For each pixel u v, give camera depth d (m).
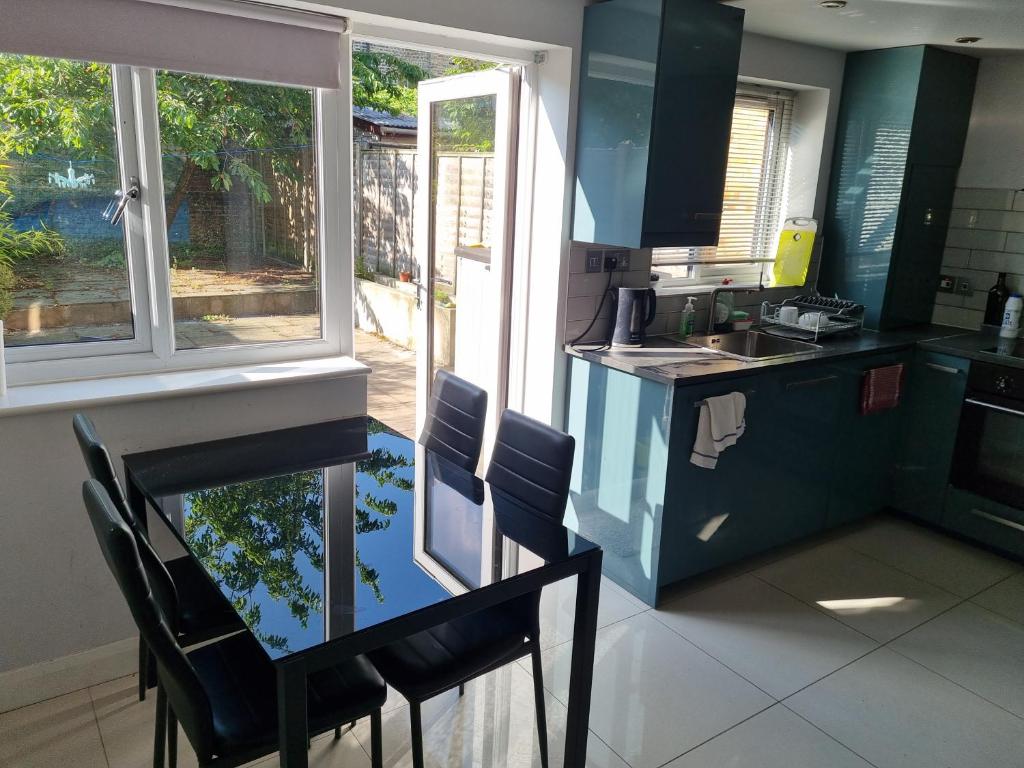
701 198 3.08
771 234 4.22
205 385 2.46
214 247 2.61
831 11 3.02
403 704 2.46
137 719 2.31
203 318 2.65
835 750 2.32
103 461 1.87
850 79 3.91
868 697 2.57
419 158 3.89
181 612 2.05
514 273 3.41
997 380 3.41
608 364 3.09
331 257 2.84
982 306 3.96
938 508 3.73
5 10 2.01
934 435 3.70
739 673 2.67
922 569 3.45
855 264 3.99
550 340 3.31
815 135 3.99
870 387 3.52
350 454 2.52
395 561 1.84
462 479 2.39
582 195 3.13
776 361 3.14
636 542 3.10
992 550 3.62
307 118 2.69
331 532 1.97
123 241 2.45
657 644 2.82
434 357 4.03
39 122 2.25
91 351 2.47
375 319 7.28
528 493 2.28
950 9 2.88
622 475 3.13
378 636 1.57
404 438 2.70
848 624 2.99
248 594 1.67
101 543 1.51
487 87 3.32
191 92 2.45
